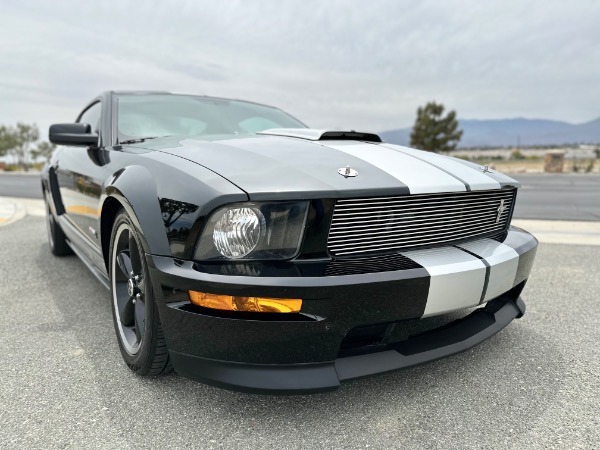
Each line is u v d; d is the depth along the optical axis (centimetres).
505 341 218
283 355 139
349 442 142
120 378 180
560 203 874
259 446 139
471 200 180
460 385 177
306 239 142
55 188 340
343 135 216
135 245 176
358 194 145
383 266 147
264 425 150
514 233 207
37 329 230
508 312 200
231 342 138
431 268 150
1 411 156
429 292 149
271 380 139
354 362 148
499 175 205
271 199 137
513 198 207
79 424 149
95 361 195
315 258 144
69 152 304
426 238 167
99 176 218
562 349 209
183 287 140
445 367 192
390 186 152
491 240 191
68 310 258
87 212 246
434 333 170
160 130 256
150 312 158
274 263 140
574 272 346
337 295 136
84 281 317
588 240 480
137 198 161
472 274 157
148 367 169
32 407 159
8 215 647
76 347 209
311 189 140
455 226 176
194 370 147
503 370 189
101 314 252
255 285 132
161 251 148
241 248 138
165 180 159
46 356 199
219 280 134
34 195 1049
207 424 150
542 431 148
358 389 173
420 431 147
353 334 150
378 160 175
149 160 179
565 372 187
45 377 180
